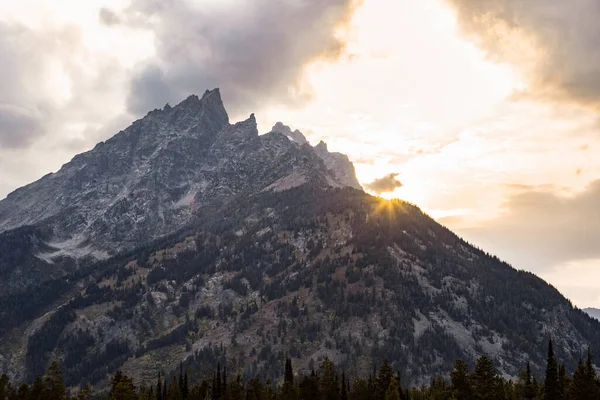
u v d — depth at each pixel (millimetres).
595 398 178125
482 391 181125
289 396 196125
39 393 191125
